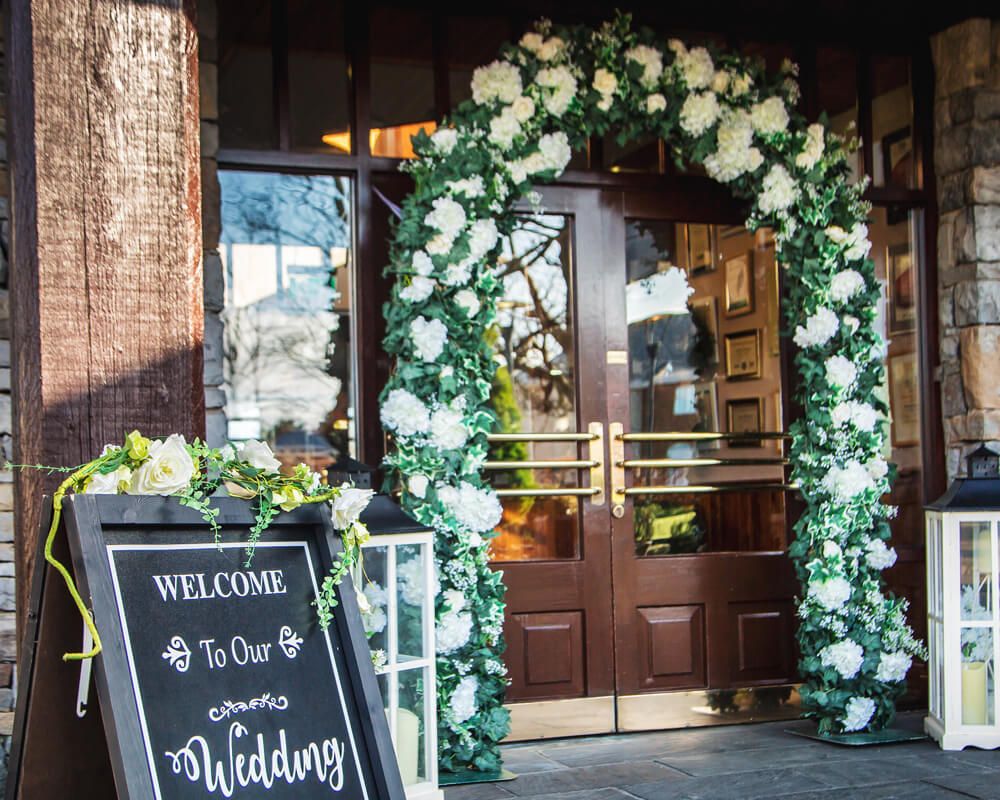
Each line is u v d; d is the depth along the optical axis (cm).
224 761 175
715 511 409
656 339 405
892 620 380
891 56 425
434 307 351
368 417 376
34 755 178
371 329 377
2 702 316
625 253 404
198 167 225
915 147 425
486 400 383
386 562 301
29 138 210
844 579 374
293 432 377
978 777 327
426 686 308
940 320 421
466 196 354
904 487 425
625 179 403
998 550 363
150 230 215
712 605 403
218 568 188
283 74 368
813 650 380
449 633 339
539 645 386
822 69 422
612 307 401
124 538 177
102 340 211
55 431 208
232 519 192
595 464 396
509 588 384
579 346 397
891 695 383
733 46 411
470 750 341
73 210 210
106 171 212
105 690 162
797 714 407
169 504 183
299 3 372
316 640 196
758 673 406
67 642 179
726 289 414
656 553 401
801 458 385
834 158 388
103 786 184
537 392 394
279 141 368
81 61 211
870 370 388
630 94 375
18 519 223
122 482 181
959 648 363
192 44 223
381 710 194
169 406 215
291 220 376
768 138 385
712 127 382
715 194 412
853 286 380
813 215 385
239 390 373
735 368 414
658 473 403
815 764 345
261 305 374
